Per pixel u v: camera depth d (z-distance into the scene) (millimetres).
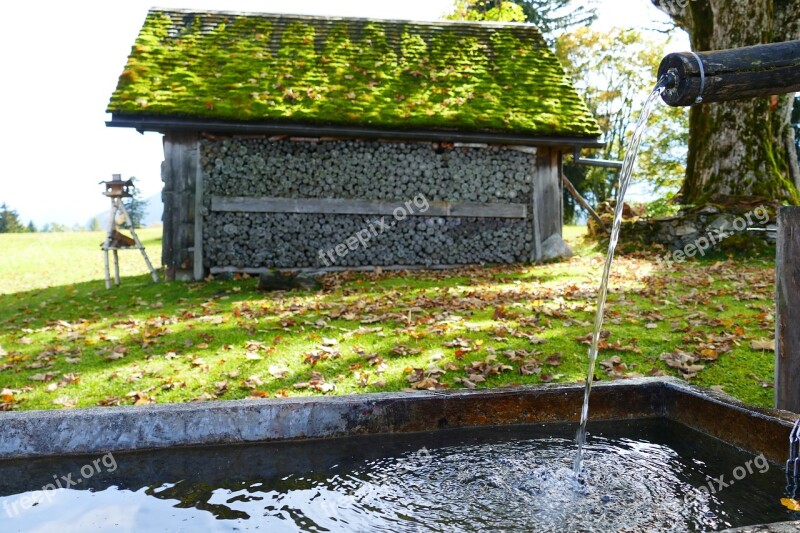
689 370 4367
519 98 11641
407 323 6066
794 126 19188
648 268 9383
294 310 7027
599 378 4301
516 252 11492
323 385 4277
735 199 10586
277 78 11008
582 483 2506
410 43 12484
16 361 5285
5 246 16688
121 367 4926
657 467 2662
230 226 10477
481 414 3084
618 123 27953
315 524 2197
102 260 14438
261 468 2688
